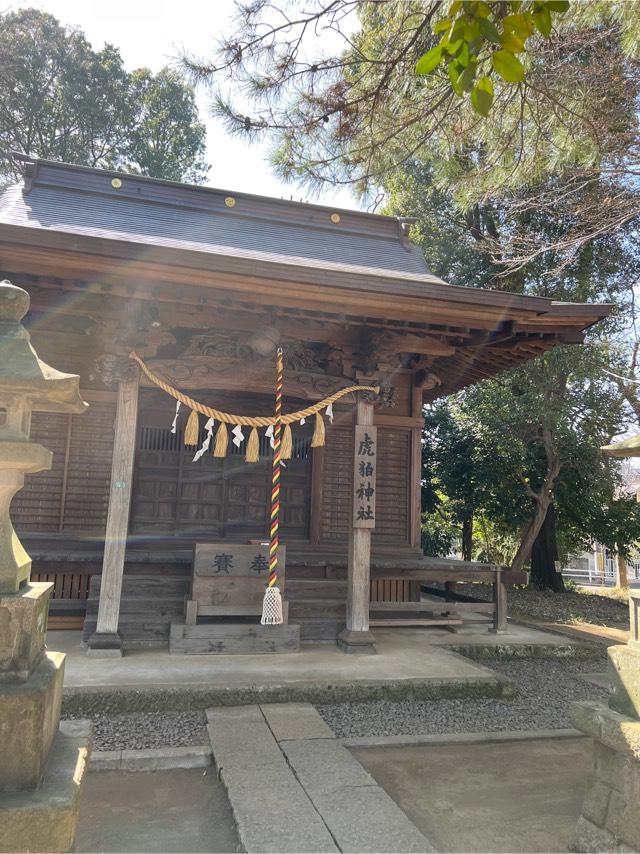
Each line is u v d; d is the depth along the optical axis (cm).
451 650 727
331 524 846
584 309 654
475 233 1369
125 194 795
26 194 732
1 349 234
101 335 628
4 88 1892
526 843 321
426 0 463
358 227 912
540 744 472
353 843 298
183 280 559
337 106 528
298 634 658
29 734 204
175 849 306
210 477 812
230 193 848
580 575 2641
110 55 2059
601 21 560
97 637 596
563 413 1285
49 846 191
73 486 754
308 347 755
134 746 427
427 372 881
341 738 453
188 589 682
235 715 487
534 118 559
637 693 298
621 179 789
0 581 222
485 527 1781
